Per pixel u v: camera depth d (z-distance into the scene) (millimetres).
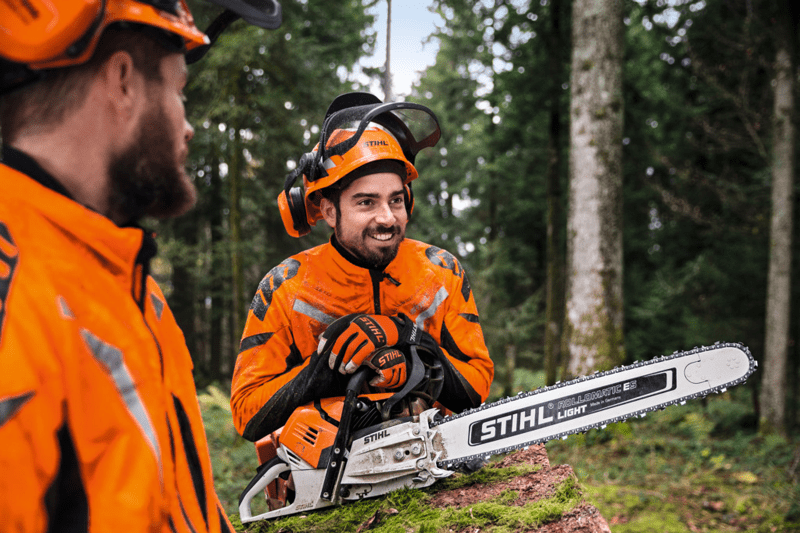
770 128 7773
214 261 10578
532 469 1562
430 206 17312
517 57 9531
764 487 4945
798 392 8633
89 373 527
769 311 6957
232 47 7363
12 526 451
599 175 5879
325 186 1492
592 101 5906
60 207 539
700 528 4301
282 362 1621
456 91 15133
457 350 1675
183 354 748
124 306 589
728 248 9406
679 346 9773
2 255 493
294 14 8711
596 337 5836
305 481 1522
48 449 478
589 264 5902
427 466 1488
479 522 1309
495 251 13219
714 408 8086
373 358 1473
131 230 592
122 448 542
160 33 591
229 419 5992
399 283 1613
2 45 515
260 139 8477
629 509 4605
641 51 11234
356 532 1390
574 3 6090
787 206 6879
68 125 564
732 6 8117
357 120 1506
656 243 11562
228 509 4242
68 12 503
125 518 527
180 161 638
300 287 1606
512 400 1502
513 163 13273
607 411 1526
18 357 462
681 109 10273
